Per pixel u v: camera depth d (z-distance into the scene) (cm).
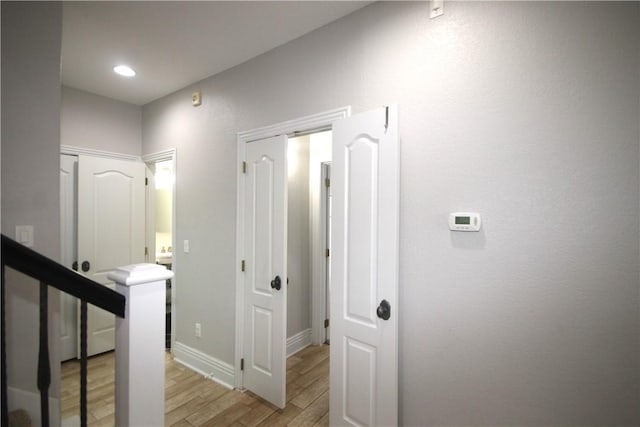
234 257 238
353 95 175
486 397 137
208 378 249
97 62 234
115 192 304
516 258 130
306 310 310
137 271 102
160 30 194
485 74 137
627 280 111
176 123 288
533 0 127
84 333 91
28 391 152
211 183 256
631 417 111
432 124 149
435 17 149
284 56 208
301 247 302
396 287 149
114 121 308
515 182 130
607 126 114
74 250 287
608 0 114
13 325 148
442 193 147
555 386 123
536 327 126
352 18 176
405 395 157
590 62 117
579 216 118
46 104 157
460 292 142
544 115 124
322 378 247
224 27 190
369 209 158
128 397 100
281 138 208
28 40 152
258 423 192
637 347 110
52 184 159
